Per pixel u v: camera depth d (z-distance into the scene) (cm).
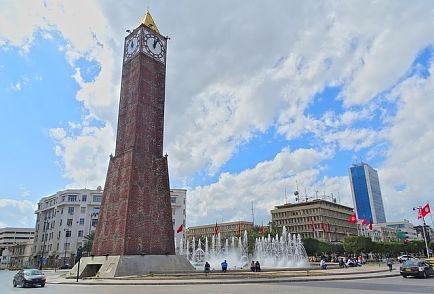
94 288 2683
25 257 13725
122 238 4009
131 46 5156
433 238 15925
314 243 10362
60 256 10619
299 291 2131
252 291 2164
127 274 3769
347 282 2902
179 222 11750
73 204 11062
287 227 15362
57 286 3123
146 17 5344
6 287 3177
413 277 3538
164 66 5225
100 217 4512
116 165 4609
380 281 3027
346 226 16162
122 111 4900
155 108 4900
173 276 3459
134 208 4191
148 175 4491
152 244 4228
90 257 4322
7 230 17350
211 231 16525
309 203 14938
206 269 3922
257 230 11362
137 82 4806
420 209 7156
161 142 4834
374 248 10362
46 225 11900
